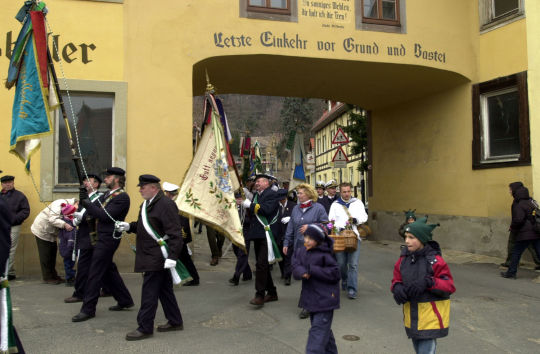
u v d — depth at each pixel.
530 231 7.94
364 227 6.88
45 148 8.18
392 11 10.47
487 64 10.83
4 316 3.25
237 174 7.23
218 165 6.50
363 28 10.09
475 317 5.87
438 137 12.13
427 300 3.46
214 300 6.63
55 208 7.24
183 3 9.07
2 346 3.20
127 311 5.84
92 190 6.07
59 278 7.59
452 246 11.55
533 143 9.58
